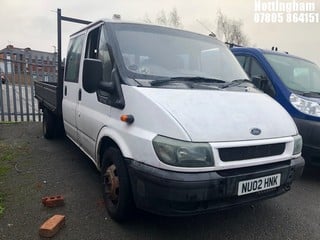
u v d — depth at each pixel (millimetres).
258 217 3641
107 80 3602
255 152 2934
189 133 2680
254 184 2906
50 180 4566
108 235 3152
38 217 3459
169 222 3434
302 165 3377
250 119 3061
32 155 5789
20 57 9617
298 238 3230
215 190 2697
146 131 2871
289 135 3262
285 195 4324
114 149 3361
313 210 3883
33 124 8969
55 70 10102
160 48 3756
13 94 9539
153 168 2746
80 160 5566
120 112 3273
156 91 3062
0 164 5195
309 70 5879
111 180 3404
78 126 4582
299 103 4762
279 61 5641
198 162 2648
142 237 3133
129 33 3752
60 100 5602
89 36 4367
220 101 3156
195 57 3932
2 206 3678
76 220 3420
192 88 3293
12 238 3045
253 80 4672
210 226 3396
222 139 2756
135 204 3186
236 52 5996
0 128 8227
